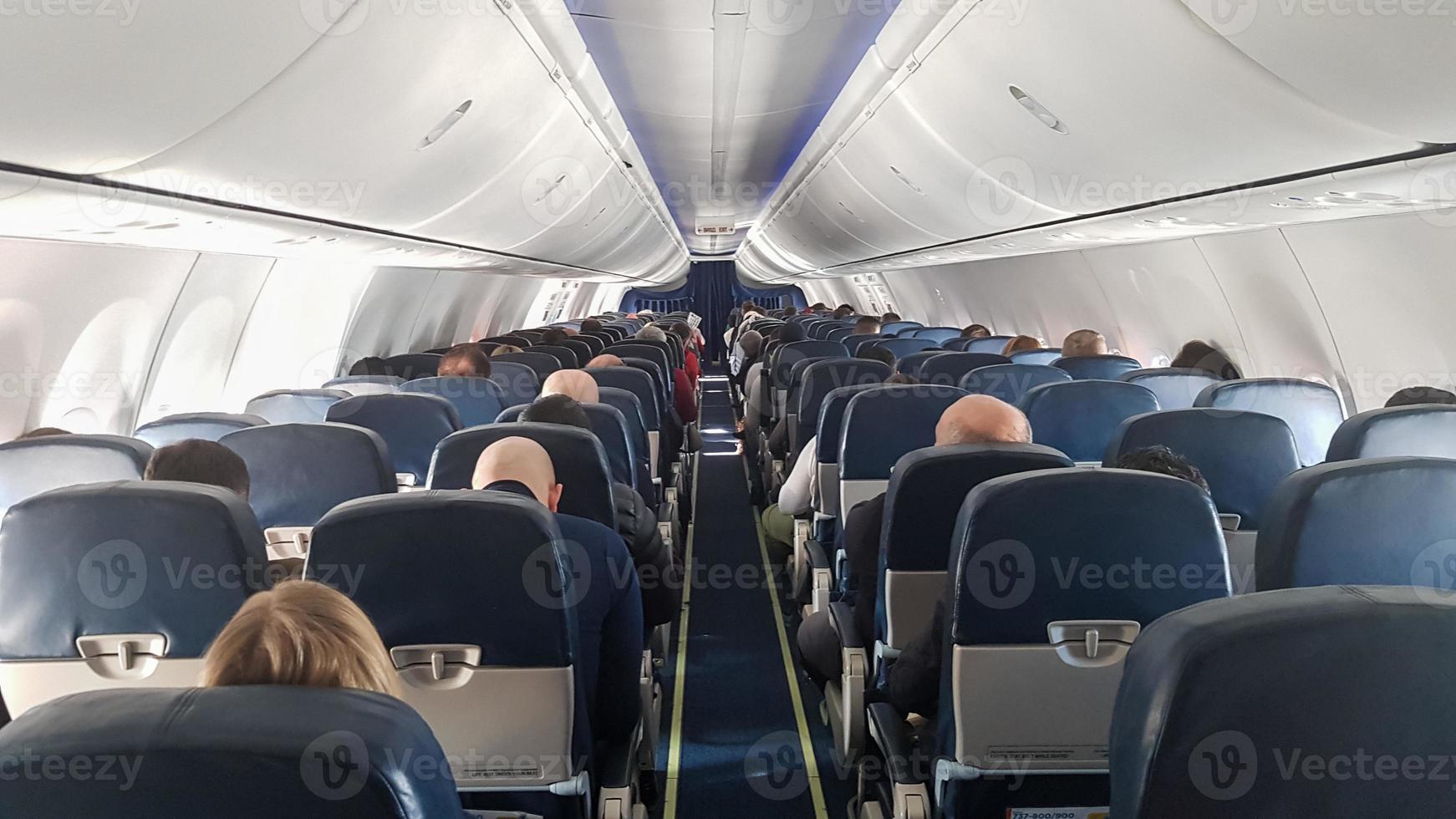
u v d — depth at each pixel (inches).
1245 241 234.4
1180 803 48.2
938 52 169.0
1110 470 86.1
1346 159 126.3
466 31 135.9
